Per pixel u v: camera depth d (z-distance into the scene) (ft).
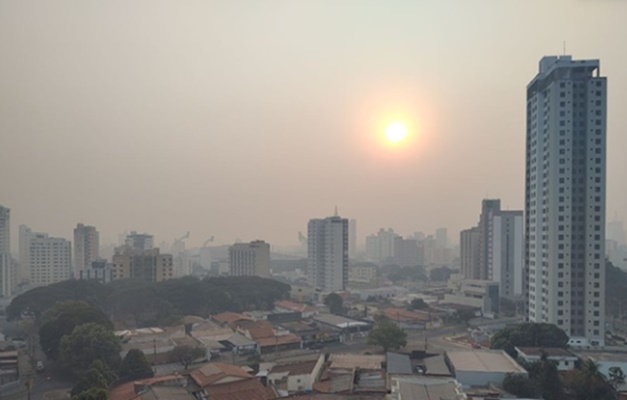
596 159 352.28
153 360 331.36
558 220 355.56
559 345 310.04
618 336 405.59
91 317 343.26
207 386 237.86
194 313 507.30
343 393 231.91
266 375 264.72
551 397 239.91
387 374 263.49
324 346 393.50
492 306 543.39
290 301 585.63
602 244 350.64
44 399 261.65
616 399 237.25
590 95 352.90
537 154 381.19
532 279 390.42
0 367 320.91
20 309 483.51
